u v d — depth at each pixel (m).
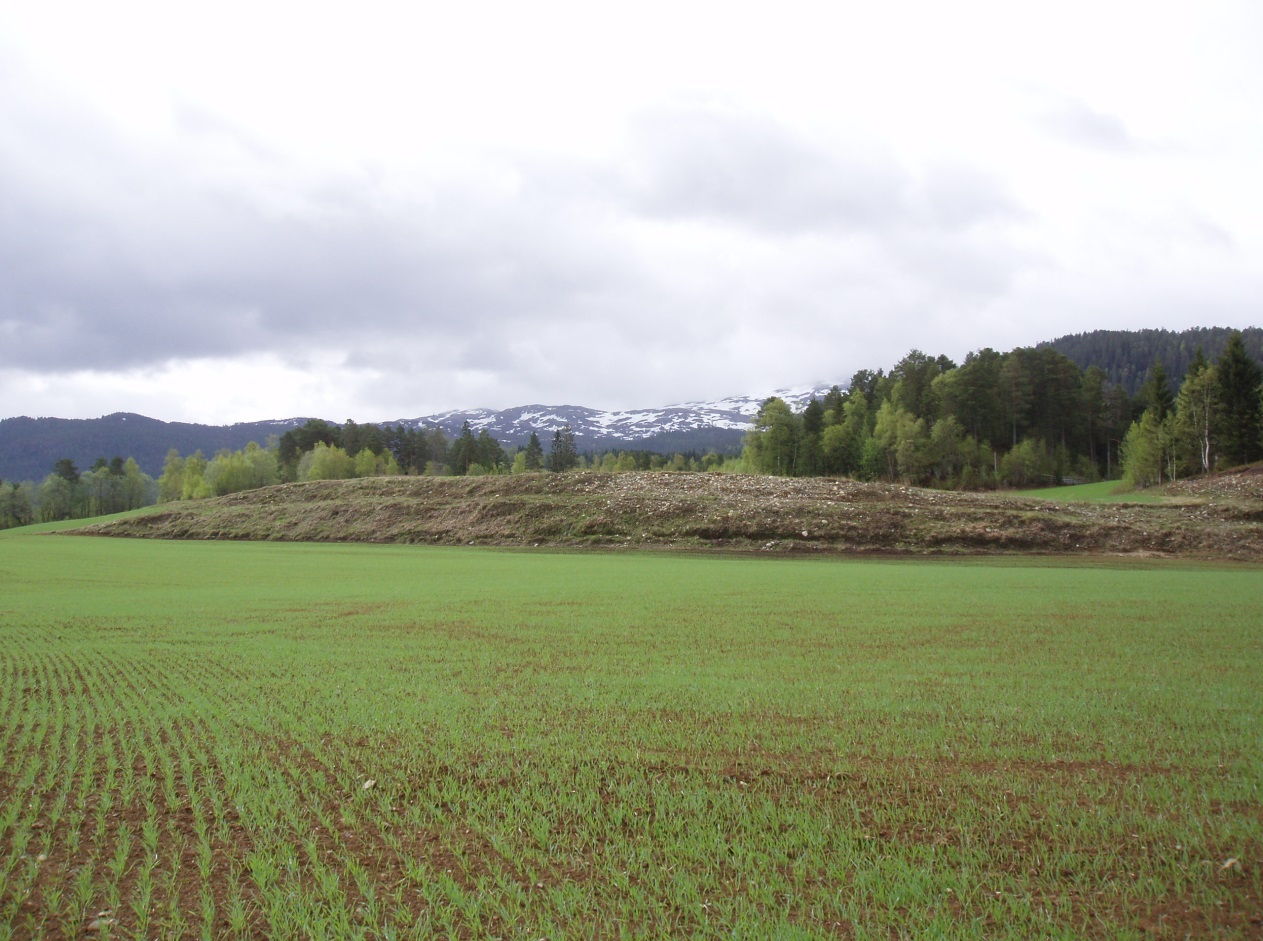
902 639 19.02
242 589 32.06
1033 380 115.12
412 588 32.22
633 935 5.71
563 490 75.62
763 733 10.69
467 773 9.15
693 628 20.89
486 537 65.00
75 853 7.16
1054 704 12.29
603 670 15.27
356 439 155.25
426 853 7.12
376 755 9.85
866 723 11.20
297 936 5.77
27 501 153.88
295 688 13.67
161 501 151.12
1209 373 86.31
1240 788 8.52
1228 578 37.72
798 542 57.47
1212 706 12.14
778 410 109.00
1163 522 59.50
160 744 10.42
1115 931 5.68
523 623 21.92
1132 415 124.69
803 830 7.39
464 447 151.25
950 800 8.22
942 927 5.73
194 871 6.85
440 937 5.75
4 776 9.19
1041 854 6.94
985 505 65.25
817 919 5.91
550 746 10.14
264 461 138.12
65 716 11.81
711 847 7.06
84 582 35.22
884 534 57.72
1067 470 110.56
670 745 10.19
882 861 6.76
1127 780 8.80
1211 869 6.64
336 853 7.13
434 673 14.98
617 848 7.11
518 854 7.02
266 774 9.11
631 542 60.53
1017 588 32.16
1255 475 74.06
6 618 23.11
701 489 72.62
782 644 18.31
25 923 6.00
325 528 73.38
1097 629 20.66
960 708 12.05
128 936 5.80
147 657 16.78
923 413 119.00
